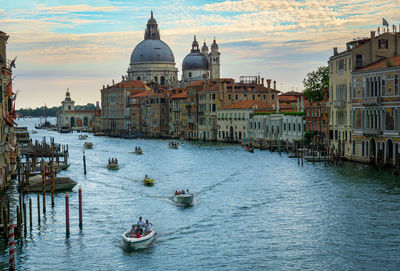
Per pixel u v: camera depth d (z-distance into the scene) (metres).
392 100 78.94
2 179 67.62
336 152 95.62
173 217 56.50
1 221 52.44
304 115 119.56
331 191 66.25
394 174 74.44
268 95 172.12
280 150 115.31
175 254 45.19
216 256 44.41
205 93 173.62
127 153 133.62
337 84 99.12
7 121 69.38
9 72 76.69
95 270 42.28
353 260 42.69
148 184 77.06
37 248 46.97
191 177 83.62
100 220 55.75
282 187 70.94
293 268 41.53
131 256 45.03
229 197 65.62
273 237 48.62
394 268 41.00
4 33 75.06
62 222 55.00
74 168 99.75
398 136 77.50
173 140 189.25
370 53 91.62
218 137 168.75
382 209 56.31
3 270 42.28
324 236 48.38
